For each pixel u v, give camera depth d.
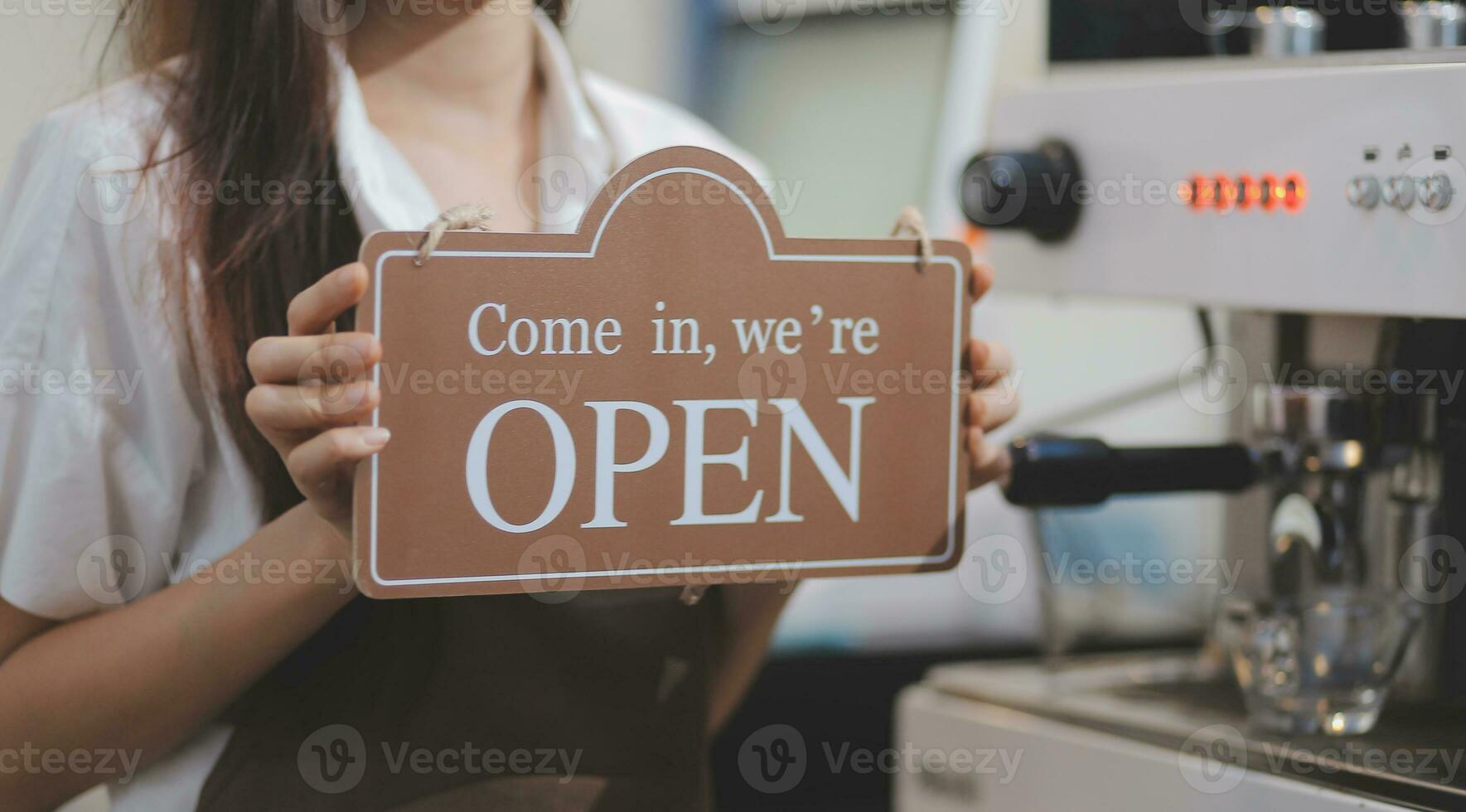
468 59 0.91
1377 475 0.85
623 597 0.89
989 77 1.76
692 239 0.68
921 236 0.73
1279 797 0.81
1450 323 0.85
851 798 1.84
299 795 0.82
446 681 0.84
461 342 0.64
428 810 0.83
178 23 0.86
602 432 0.67
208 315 0.79
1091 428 1.57
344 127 0.83
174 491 0.81
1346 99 0.77
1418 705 0.89
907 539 0.73
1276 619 0.86
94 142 0.79
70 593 0.78
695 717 0.92
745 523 0.70
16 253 0.77
